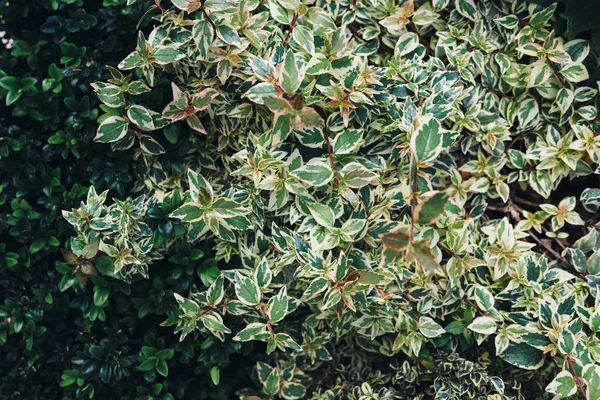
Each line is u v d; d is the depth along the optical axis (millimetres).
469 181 747
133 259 708
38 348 789
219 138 737
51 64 753
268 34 706
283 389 789
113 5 749
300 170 681
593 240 739
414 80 724
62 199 765
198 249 750
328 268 693
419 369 761
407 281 739
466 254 715
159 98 734
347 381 792
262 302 727
